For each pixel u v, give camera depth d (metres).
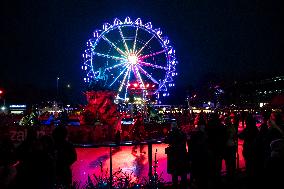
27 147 5.86
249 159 8.31
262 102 67.56
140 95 28.86
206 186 7.97
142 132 18.72
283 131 7.33
